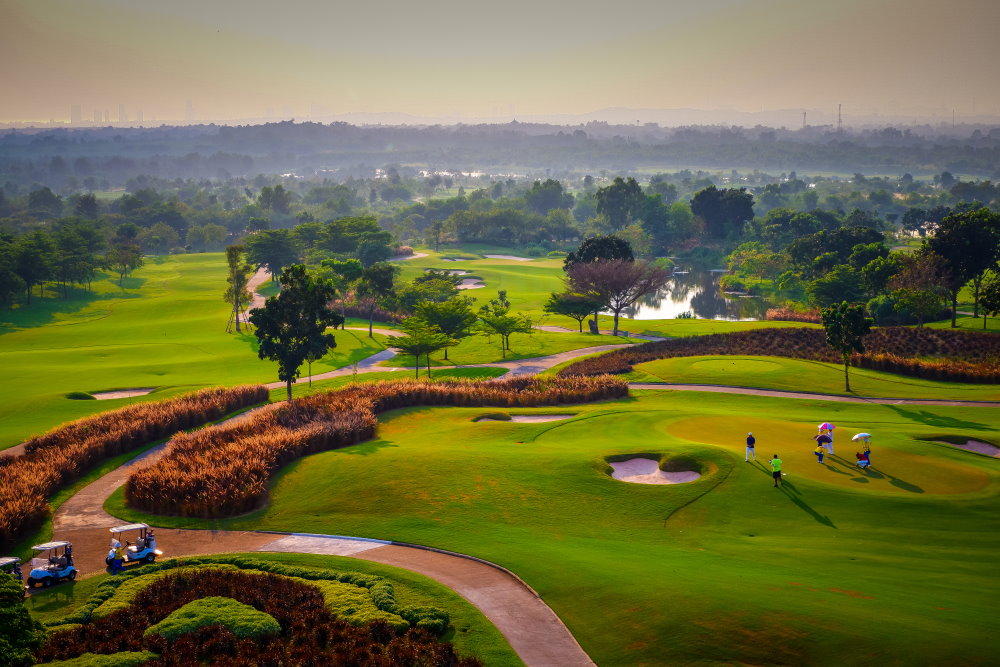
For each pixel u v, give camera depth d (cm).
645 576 3372
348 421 6425
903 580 3256
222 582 3634
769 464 5069
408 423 7000
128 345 12494
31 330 14275
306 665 2870
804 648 2645
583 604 3198
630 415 6744
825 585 3194
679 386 8694
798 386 8506
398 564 3853
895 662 2491
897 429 6044
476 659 2806
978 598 2991
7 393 8938
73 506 5166
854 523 4153
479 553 3881
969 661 2439
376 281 13488
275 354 8025
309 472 5447
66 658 2995
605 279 13062
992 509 4175
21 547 4438
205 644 3048
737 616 2883
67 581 3853
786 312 14725
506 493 4816
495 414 7212
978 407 7369
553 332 13300
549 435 6322
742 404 7756
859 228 18325
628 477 5128
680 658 2709
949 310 13662
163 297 18212
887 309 13462
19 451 6625
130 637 3131
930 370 8944
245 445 5728
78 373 10119
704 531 4206
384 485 5019
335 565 3862
